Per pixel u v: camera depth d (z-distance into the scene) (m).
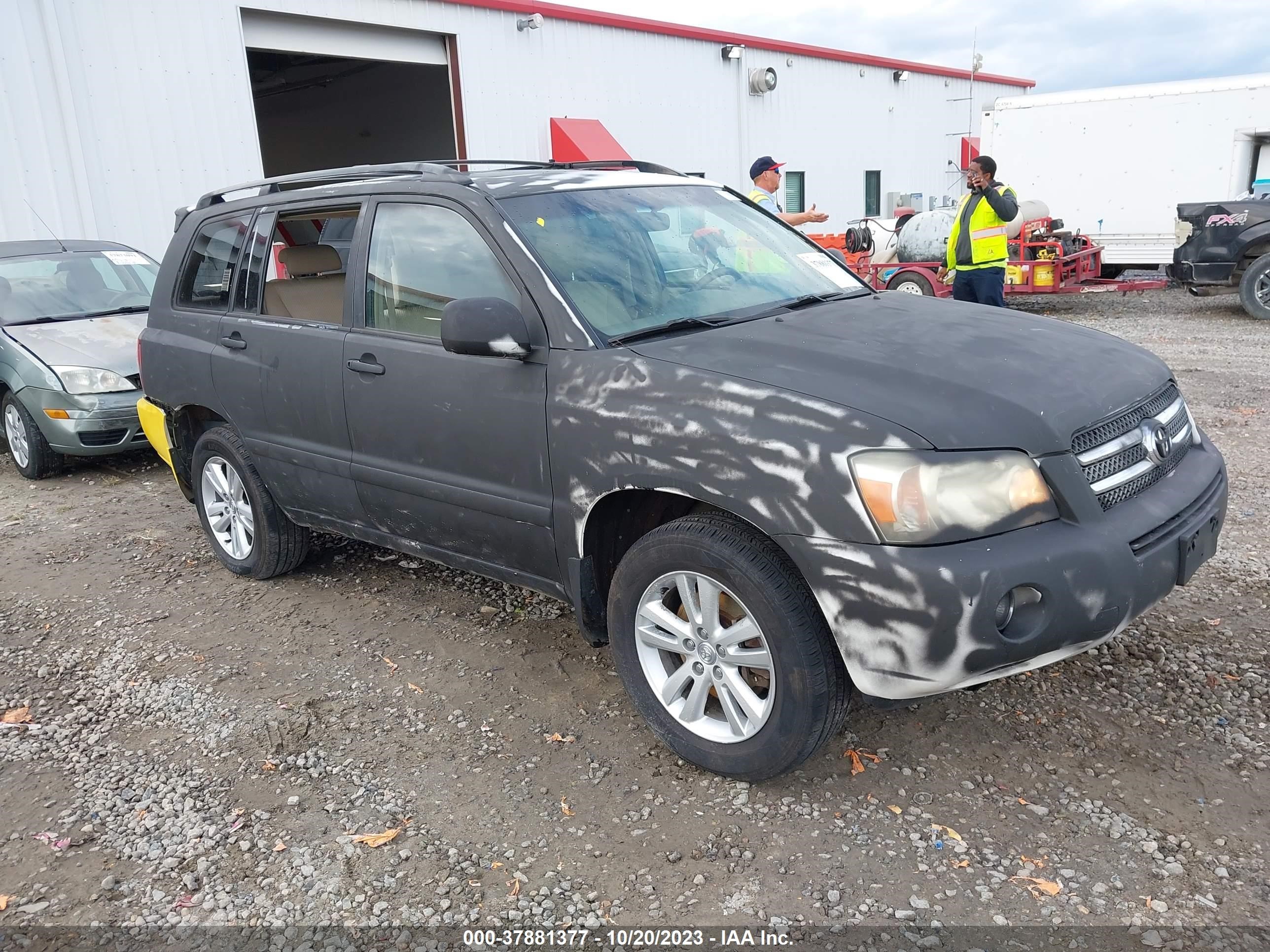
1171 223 14.17
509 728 3.31
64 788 3.09
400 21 13.68
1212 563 4.25
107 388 6.76
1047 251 12.73
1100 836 2.56
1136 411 2.80
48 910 2.52
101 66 10.91
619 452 2.85
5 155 10.27
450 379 3.36
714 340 3.00
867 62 23.64
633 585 2.96
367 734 3.32
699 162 19.20
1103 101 14.34
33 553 5.46
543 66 15.81
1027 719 3.12
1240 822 2.57
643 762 3.05
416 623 4.22
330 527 4.26
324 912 2.46
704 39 18.73
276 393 4.13
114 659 4.02
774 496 2.52
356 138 20.78
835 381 2.64
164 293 4.92
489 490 3.33
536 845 2.68
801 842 2.61
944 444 2.40
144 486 6.86
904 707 2.65
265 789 3.02
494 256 3.30
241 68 12.15
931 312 3.41
